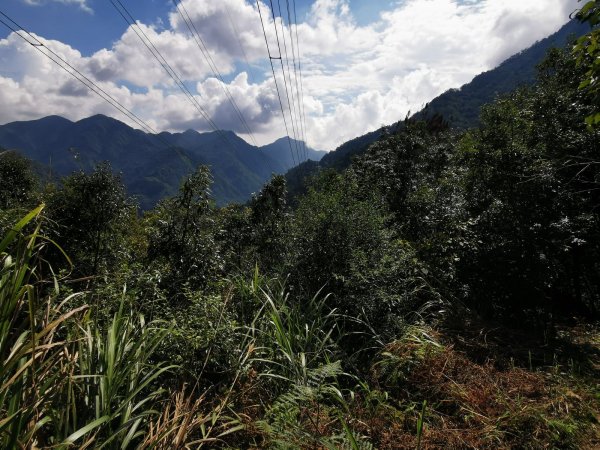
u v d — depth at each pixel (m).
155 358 3.02
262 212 11.41
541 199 5.44
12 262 1.74
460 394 3.25
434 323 4.69
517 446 2.69
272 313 3.68
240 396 2.96
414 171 9.97
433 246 6.05
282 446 2.36
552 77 9.02
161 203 8.78
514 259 5.28
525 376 3.69
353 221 5.18
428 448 2.65
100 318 3.28
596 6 3.06
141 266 5.30
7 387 1.49
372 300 4.33
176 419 2.22
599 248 6.43
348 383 3.52
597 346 4.95
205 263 7.82
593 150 6.39
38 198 9.09
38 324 1.88
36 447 1.68
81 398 2.17
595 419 3.00
